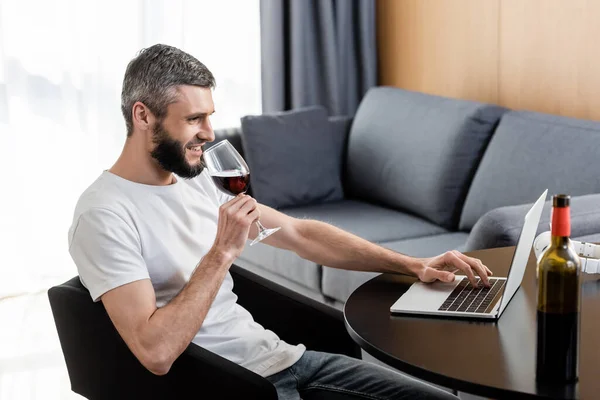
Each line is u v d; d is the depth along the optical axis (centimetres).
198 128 213
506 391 159
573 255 159
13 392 371
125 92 213
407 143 427
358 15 528
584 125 353
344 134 482
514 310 201
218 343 220
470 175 400
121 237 203
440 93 490
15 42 486
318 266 374
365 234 396
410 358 175
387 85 536
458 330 190
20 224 504
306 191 456
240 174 214
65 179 512
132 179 216
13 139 494
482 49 453
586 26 390
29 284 508
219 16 526
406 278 230
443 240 383
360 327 194
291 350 227
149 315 195
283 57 525
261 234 233
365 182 457
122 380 199
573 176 341
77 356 202
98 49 505
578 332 161
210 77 214
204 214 228
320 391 225
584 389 158
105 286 197
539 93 421
